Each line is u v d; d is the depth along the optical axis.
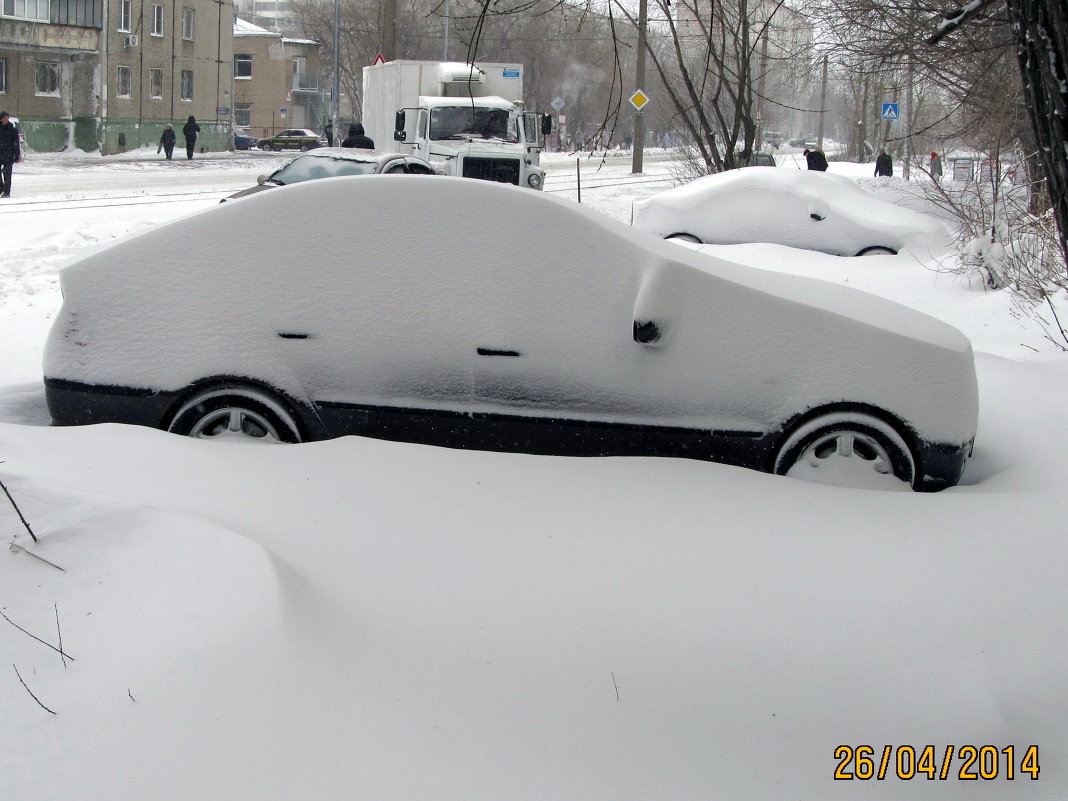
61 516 4.15
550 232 5.69
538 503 4.82
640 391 5.59
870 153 47.22
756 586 4.21
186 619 3.58
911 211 16.17
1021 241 11.14
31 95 51.69
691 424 5.59
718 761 3.32
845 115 48.88
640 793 3.16
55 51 51.72
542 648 3.76
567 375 5.61
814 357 5.53
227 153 59.88
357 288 5.64
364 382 5.62
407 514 4.64
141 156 52.50
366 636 3.70
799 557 4.45
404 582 4.09
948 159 20.94
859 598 4.16
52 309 10.64
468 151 22.45
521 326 5.62
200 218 5.74
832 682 3.70
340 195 5.73
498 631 3.83
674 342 5.57
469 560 4.29
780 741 3.43
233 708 3.25
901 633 3.96
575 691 3.56
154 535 4.06
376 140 28.45
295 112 81.38
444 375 5.64
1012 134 12.80
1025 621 4.03
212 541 4.00
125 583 3.80
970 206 13.48
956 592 4.21
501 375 5.63
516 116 23.64
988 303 11.45
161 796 2.95
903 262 14.36
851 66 14.84
